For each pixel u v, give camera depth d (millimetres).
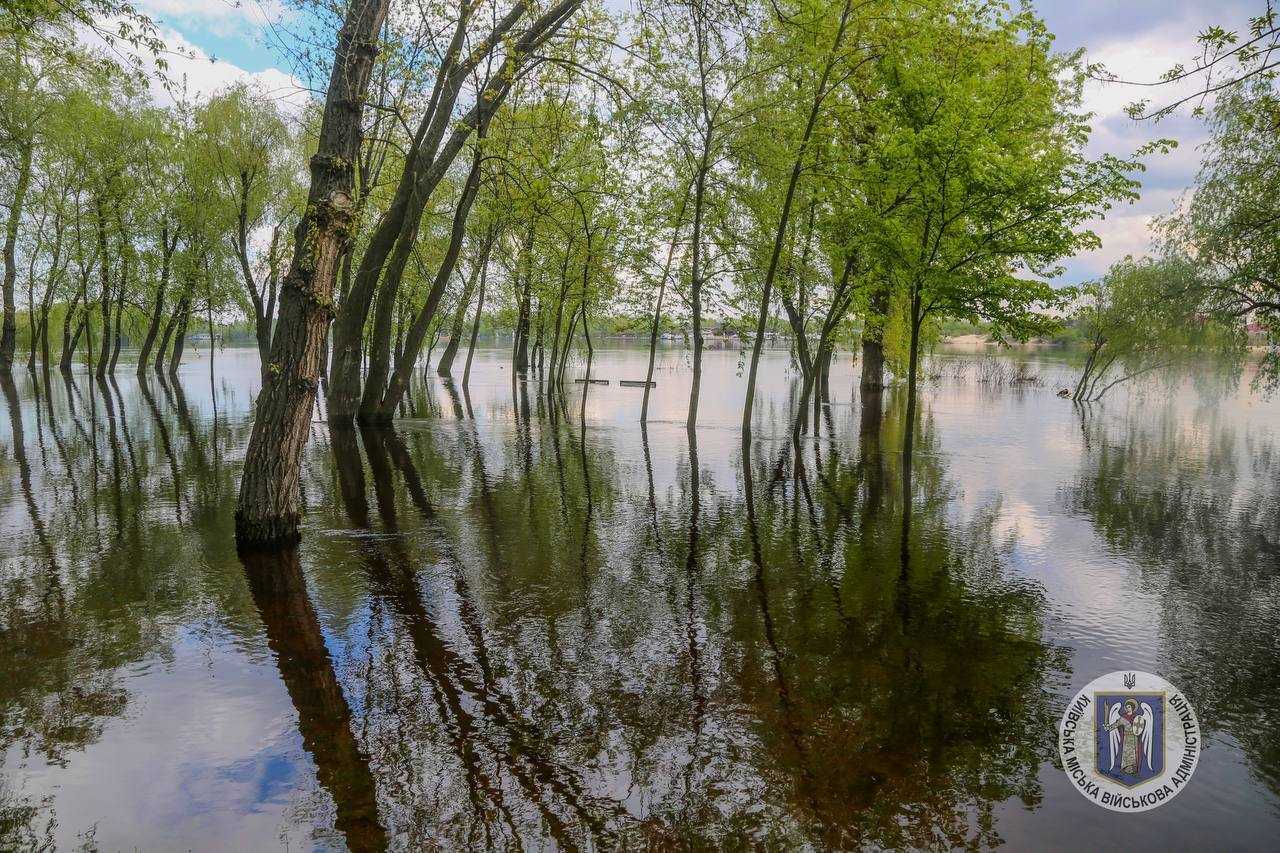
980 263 15898
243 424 24438
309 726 5566
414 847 4266
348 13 9977
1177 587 9109
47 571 9086
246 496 10195
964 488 15117
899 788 4918
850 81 18453
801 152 18938
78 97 34375
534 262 31281
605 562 9875
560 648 7047
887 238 16188
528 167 20906
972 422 27203
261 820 4488
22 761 5082
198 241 42844
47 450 18609
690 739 5480
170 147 39938
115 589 8461
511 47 16375
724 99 20266
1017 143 15891
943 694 6246
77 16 8828
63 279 40375
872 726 5703
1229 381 18000
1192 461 18594
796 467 17562
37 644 6977
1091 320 33656
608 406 33250
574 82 18156
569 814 4598
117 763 5074
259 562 9547
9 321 42375
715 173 21250
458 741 5395
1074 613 8195
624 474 16516
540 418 28062
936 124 14648
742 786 4914
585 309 36844
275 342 10195
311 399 10461
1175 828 4582
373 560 9750
